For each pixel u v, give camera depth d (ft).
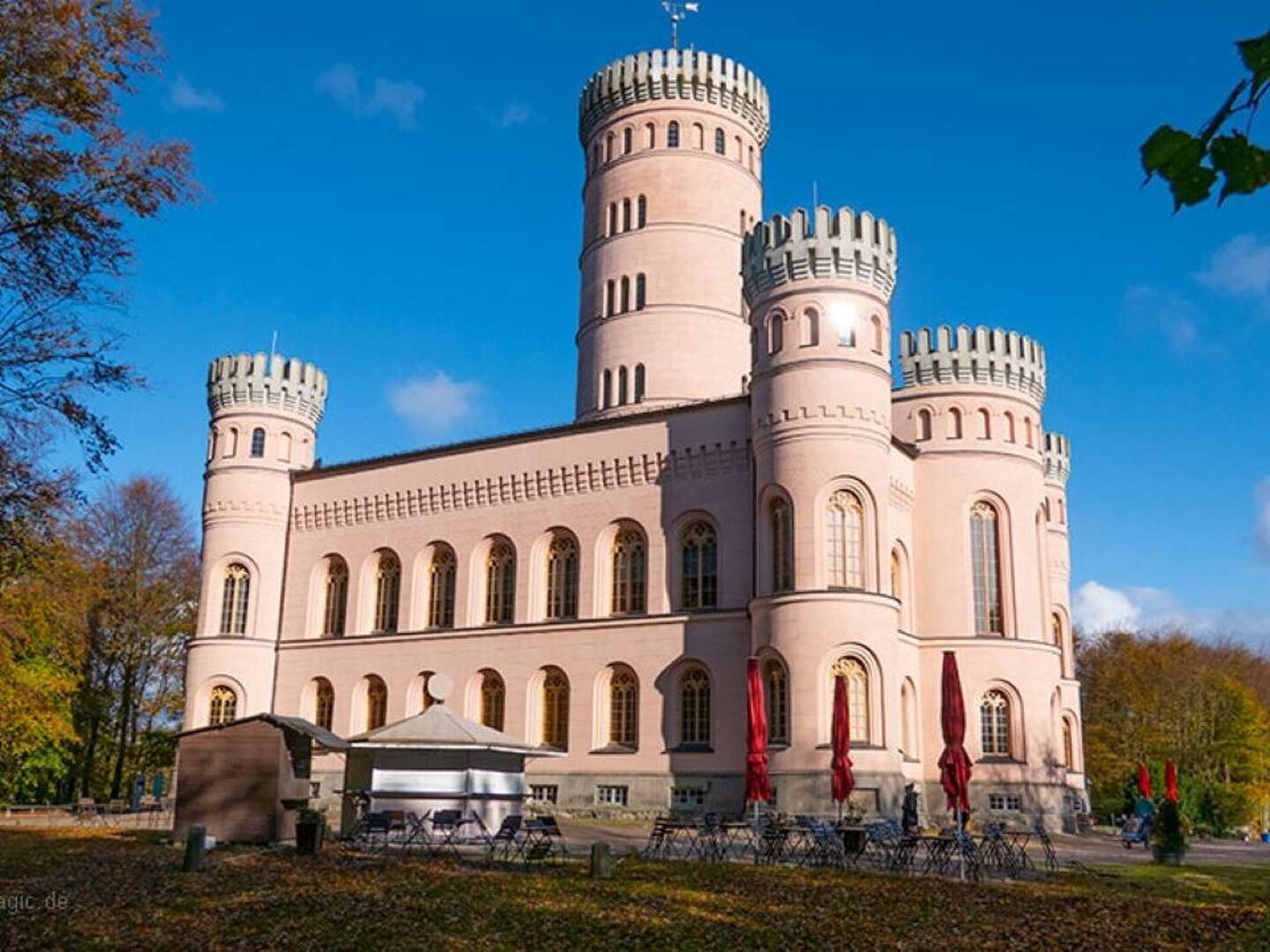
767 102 242.78
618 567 183.21
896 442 181.27
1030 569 185.47
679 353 216.13
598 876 93.04
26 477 74.23
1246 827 260.01
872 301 169.07
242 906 78.07
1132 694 293.84
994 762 174.91
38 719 185.06
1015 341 192.34
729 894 85.76
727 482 173.68
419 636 199.00
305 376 228.43
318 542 217.77
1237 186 15.19
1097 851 139.44
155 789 207.21
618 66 232.94
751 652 162.40
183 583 259.80
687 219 222.89
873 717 154.30
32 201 69.62
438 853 108.78
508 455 196.95
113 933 69.62
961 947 67.56
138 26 72.49
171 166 74.18
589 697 177.99
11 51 68.13
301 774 125.49
